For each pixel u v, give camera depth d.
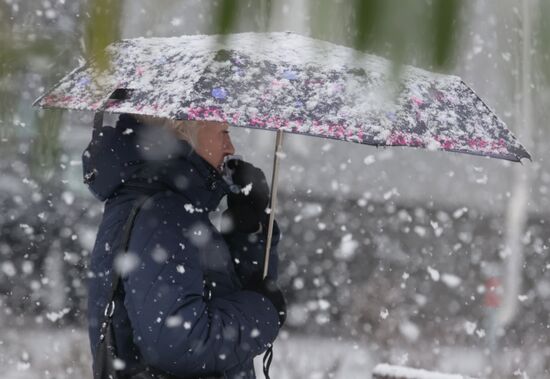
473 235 39.53
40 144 2.08
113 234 8.24
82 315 29.55
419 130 7.32
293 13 1.54
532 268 35.03
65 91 6.23
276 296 8.87
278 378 28.12
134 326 7.93
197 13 1.57
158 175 8.32
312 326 35.41
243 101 6.85
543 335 33.94
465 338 34.75
